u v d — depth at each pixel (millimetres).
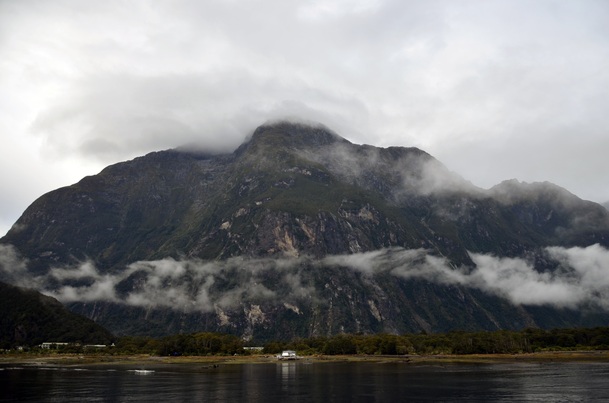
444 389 188125
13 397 170500
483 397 168750
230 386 199000
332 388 192500
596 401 160375
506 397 168500
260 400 164250
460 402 159500
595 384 199875
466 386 196250
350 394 176875
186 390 187750
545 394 174125
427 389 188500
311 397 170750
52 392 182000
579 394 173875
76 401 162625
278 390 187125
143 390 187125
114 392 181750
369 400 164125
